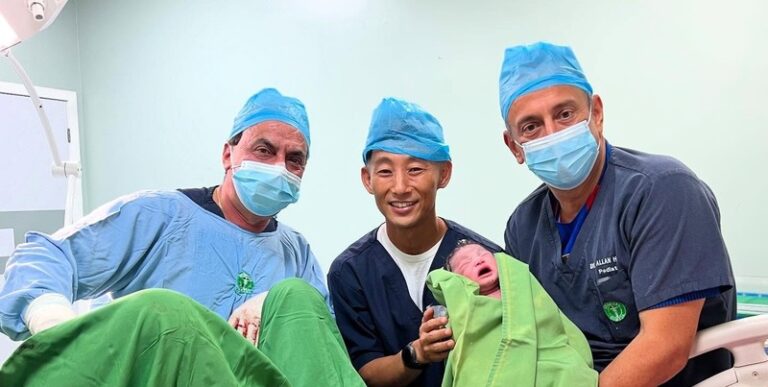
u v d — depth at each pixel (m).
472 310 1.04
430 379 1.25
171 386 0.67
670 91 1.68
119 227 1.12
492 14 1.95
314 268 1.40
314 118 2.34
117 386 0.64
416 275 1.31
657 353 0.89
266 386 0.77
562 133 1.04
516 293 1.04
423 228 1.29
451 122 2.05
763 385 0.90
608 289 1.04
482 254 1.18
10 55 1.23
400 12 2.13
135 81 2.80
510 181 1.96
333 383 0.90
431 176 1.25
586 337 1.10
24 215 2.72
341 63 2.27
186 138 2.67
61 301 0.88
